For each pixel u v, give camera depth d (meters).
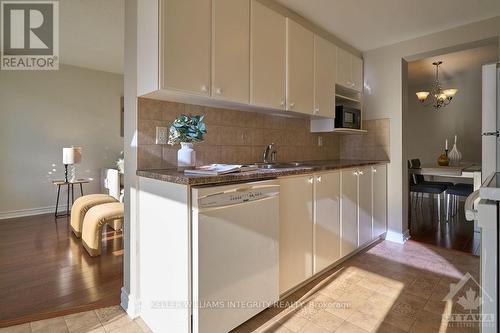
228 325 1.50
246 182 1.61
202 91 1.69
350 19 2.59
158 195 1.58
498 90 1.97
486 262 0.85
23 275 2.29
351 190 2.56
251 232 1.60
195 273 1.36
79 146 4.79
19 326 1.64
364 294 2.01
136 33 1.73
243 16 1.92
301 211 2.01
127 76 1.83
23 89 4.25
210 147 2.18
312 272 2.12
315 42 2.56
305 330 1.62
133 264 1.77
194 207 1.37
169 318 1.50
